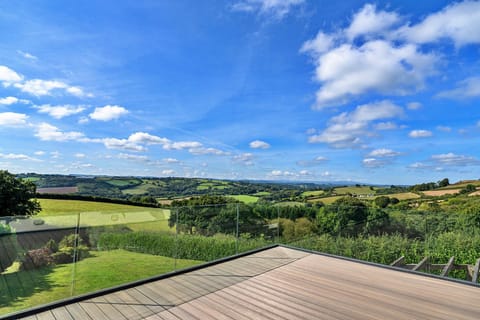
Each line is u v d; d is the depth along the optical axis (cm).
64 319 252
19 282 276
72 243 318
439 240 492
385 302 293
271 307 279
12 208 913
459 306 285
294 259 466
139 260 382
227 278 369
